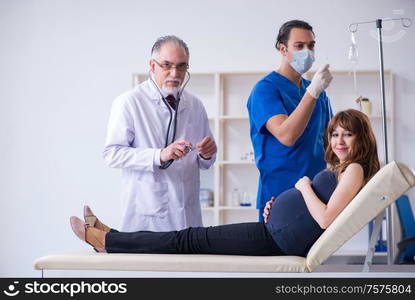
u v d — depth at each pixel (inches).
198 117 122.3
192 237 91.2
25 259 214.7
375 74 205.6
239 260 84.0
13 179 216.2
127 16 215.9
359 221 79.2
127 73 214.8
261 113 111.2
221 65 212.5
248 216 207.6
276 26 211.2
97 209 213.0
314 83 102.3
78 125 215.2
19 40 217.8
